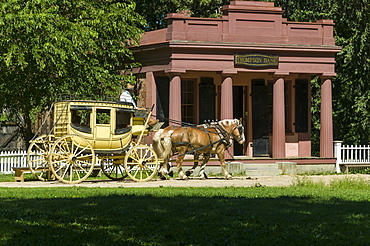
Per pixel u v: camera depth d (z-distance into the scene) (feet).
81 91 96.22
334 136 148.05
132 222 41.91
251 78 110.11
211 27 102.22
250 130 110.11
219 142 82.99
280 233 38.68
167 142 79.51
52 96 94.99
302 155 111.96
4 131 145.48
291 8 150.51
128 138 77.15
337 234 38.58
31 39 85.87
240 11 103.24
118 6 107.14
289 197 58.49
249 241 36.42
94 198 54.65
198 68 100.68
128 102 77.51
